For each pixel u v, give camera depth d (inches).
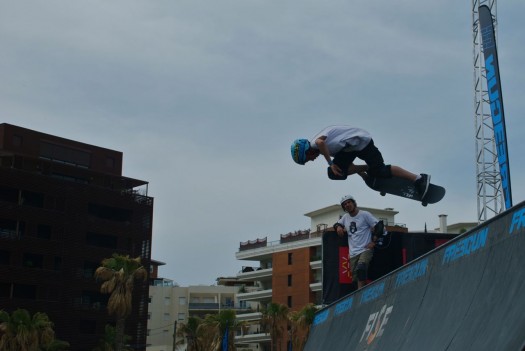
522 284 196.1
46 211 2199.8
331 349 369.1
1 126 2262.6
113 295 1897.1
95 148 2471.7
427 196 283.7
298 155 286.2
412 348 250.8
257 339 2965.1
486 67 410.3
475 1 1282.0
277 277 2957.7
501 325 195.3
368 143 280.2
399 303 289.4
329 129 278.4
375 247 486.6
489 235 227.1
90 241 2345.0
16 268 2101.4
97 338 2251.5
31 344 1644.9
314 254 2869.1
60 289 2188.7
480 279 224.1
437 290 255.8
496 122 401.4
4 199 2154.3
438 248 266.1
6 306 2054.6
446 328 231.3
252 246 3152.1
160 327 3437.5
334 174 281.7
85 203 2305.6
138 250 2425.0
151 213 2487.7
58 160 2374.5
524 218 205.5
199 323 2267.5
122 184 2496.3
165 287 3494.1
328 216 2974.9
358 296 357.4
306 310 2236.7
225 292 3555.6
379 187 294.4
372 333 308.5
